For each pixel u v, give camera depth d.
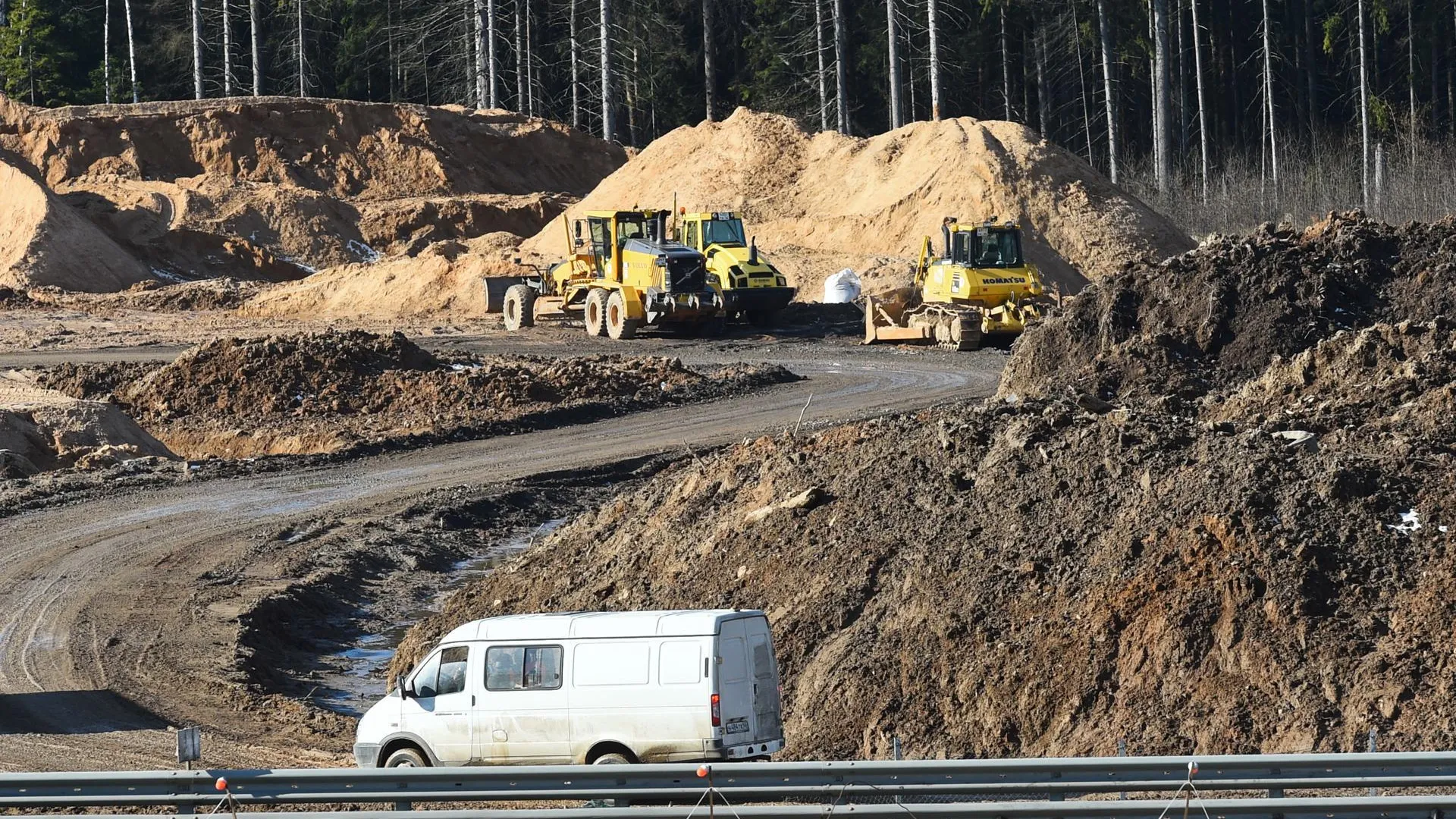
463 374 104.56
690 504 54.69
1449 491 39.72
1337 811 26.84
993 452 47.31
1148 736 36.09
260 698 49.91
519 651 35.81
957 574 43.00
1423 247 78.00
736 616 35.31
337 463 87.25
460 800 28.58
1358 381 58.25
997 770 27.61
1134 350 75.38
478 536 74.44
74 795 28.77
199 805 32.31
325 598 63.59
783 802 30.36
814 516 49.38
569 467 85.44
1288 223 84.00
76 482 81.31
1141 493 42.53
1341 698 34.91
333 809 33.75
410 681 36.78
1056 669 38.59
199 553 68.38
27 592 62.06
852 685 41.50
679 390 105.19
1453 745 32.62
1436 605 35.97
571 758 35.03
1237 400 61.06
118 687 50.47
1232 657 36.69
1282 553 38.22
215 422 100.00
